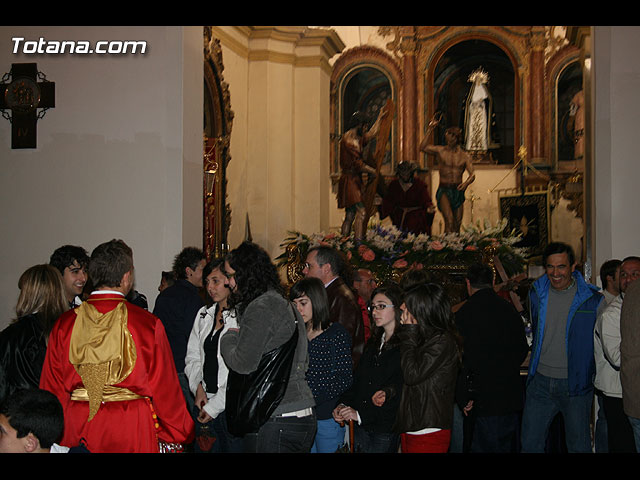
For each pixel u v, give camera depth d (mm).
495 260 7434
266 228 13188
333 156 15781
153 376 3166
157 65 5871
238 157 12969
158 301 4934
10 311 5887
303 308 4004
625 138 5613
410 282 4402
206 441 3973
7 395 3297
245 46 13234
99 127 5887
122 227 5832
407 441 3855
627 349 3814
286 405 3367
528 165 16000
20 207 5918
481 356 4648
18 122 5930
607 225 5633
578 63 15836
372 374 3963
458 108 16766
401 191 11273
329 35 13555
